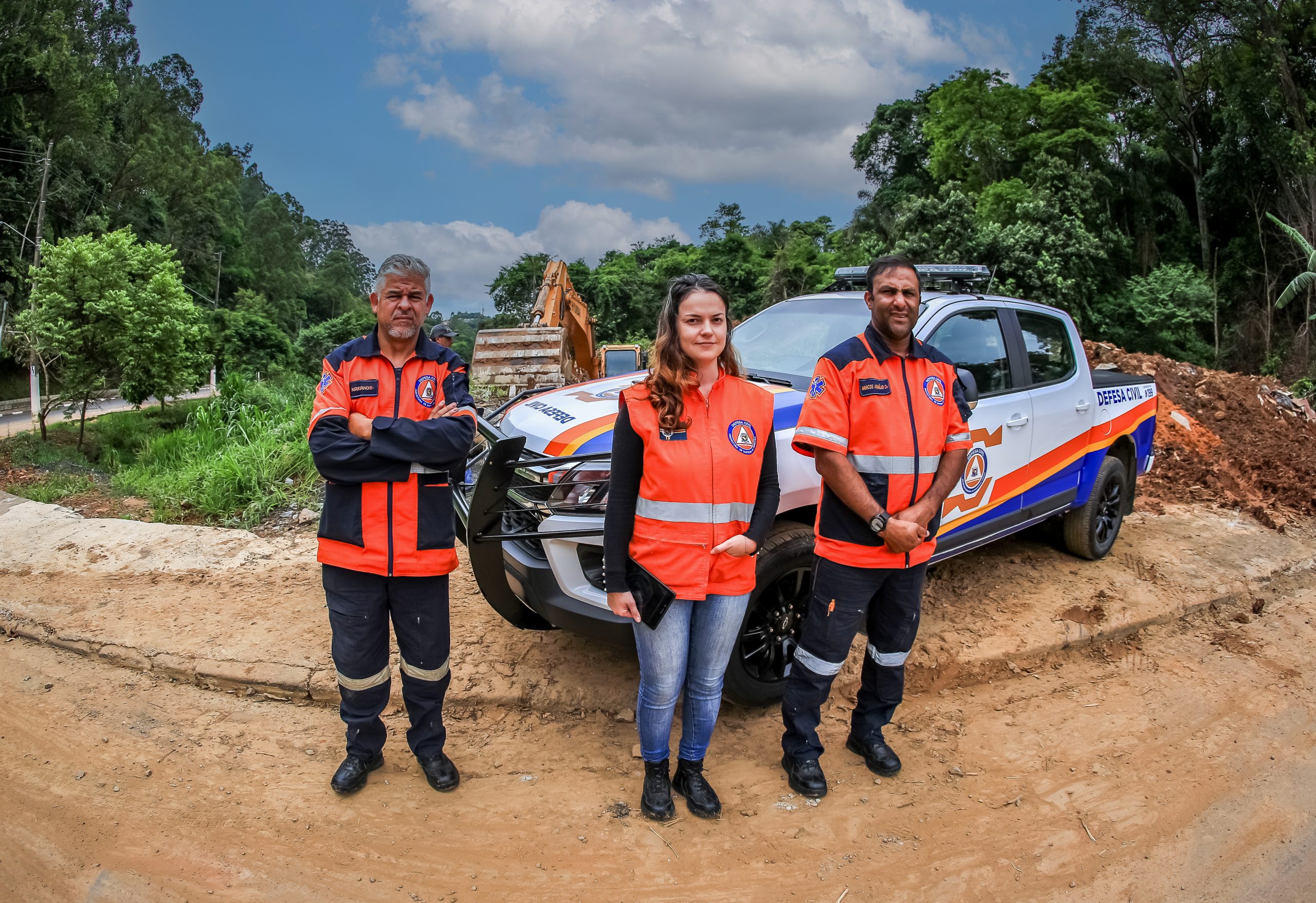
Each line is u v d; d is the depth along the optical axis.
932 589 4.93
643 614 2.61
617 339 62.53
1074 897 2.62
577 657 3.96
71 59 42.09
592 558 3.31
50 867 2.62
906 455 2.83
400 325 2.71
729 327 2.58
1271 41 25.81
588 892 2.57
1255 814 3.09
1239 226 28.47
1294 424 10.65
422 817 2.91
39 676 3.92
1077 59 30.31
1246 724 3.74
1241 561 5.73
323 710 3.68
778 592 3.49
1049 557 5.57
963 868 2.73
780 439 3.45
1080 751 3.47
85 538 5.63
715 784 3.12
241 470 6.71
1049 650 4.28
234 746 3.36
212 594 4.77
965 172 31.69
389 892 2.55
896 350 2.91
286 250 101.12
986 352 4.49
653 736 2.83
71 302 15.69
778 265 49.94
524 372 10.67
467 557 5.29
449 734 3.46
